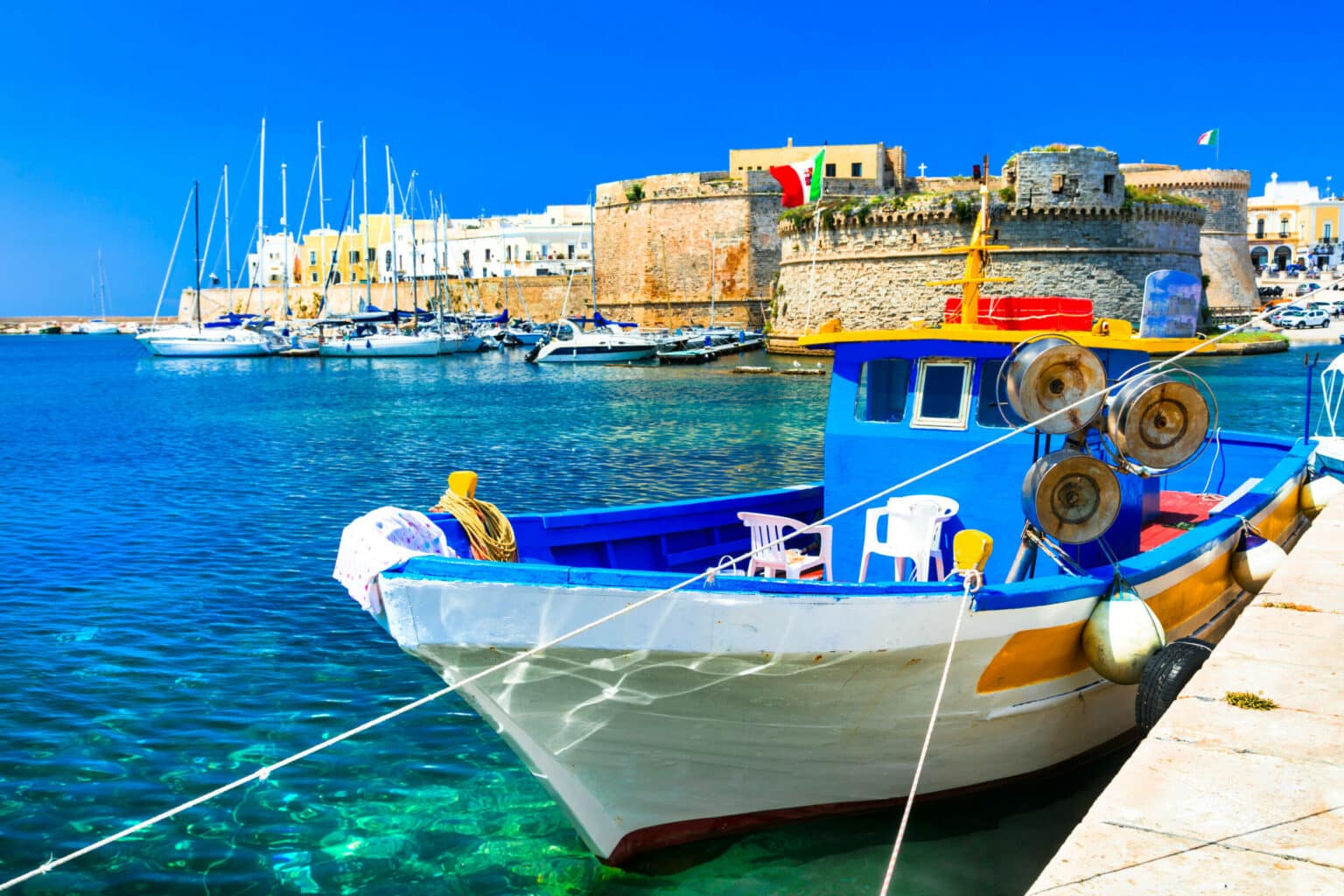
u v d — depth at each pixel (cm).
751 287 8488
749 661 655
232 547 1714
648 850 760
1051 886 412
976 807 820
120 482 2408
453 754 936
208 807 845
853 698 700
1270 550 948
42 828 813
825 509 909
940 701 697
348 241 12375
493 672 666
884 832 784
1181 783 489
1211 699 589
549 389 5200
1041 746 812
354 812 838
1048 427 739
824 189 7894
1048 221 5894
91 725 995
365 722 1005
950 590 693
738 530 1013
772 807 761
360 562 663
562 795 729
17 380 6341
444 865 765
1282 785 486
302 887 740
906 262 6100
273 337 8362
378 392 5159
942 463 865
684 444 3078
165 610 1351
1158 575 813
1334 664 640
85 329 17088
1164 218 6178
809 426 3528
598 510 907
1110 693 841
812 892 720
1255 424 3322
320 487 2330
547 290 10194
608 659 648
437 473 2538
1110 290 5938
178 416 4072
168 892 732
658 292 8812
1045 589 726
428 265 12288
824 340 896
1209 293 8331
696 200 8581
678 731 703
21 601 1390
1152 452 750
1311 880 411
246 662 1164
